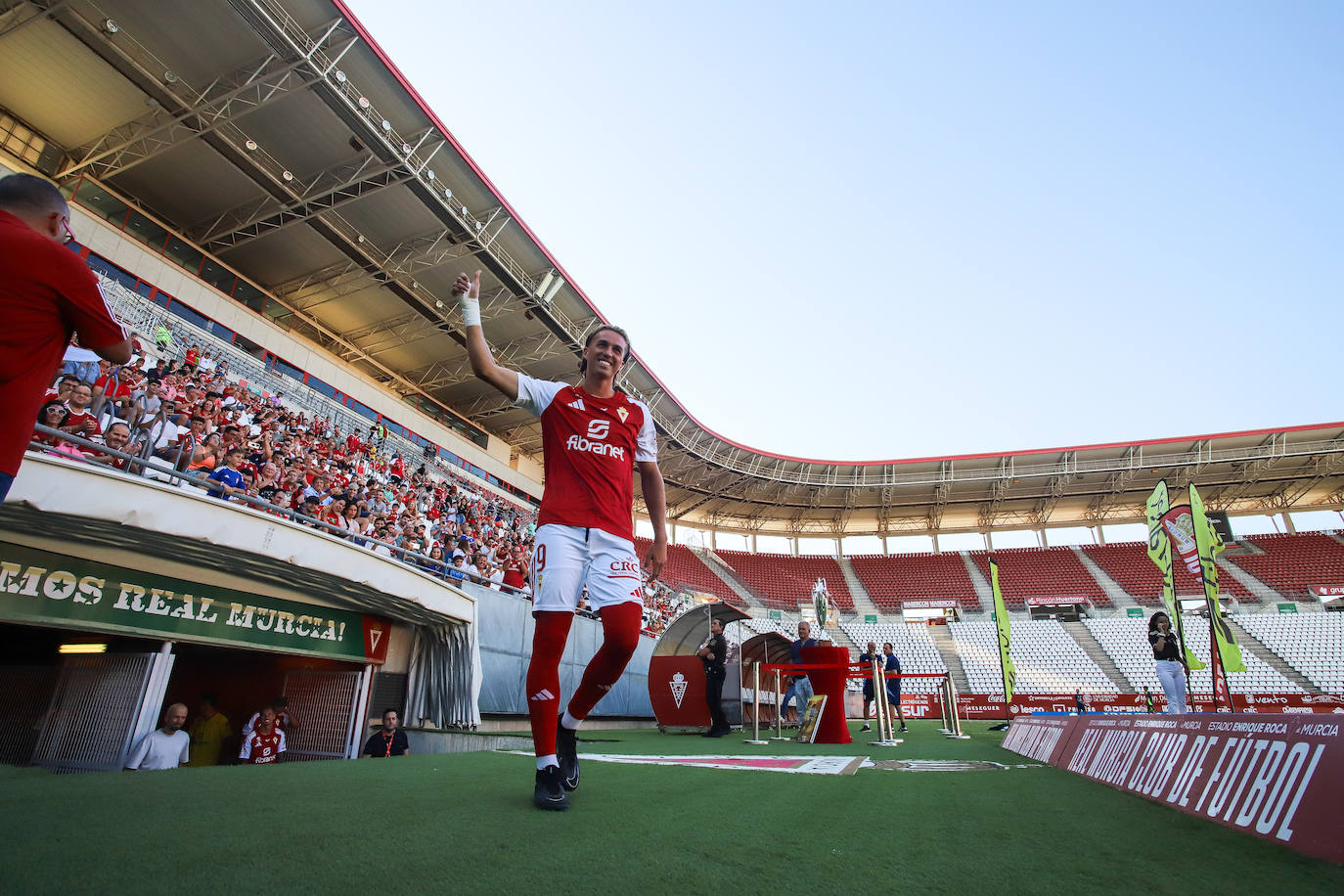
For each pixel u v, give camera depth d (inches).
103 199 677.9
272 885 52.4
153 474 253.9
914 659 1242.0
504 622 379.6
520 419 1173.7
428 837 70.7
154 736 208.1
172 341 591.8
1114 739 157.9
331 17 556.4
